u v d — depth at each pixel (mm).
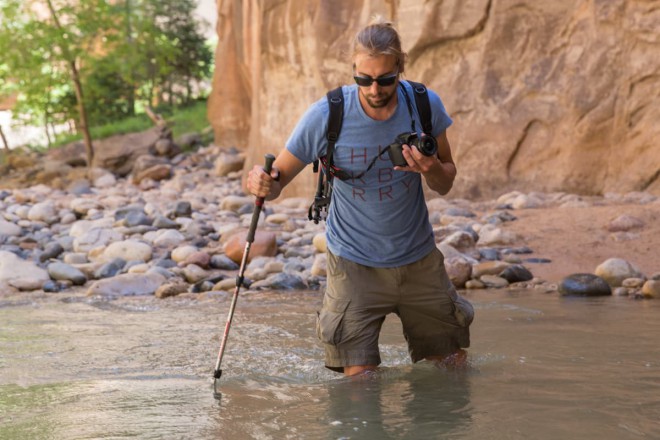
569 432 3182
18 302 7781
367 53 3781
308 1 14094
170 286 8070
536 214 10656
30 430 3443
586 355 4625
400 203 4172
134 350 5258
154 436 3301
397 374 4262
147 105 28594
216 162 20000
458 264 8016
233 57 21609
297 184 14430
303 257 9633
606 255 8633
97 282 8359
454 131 13109
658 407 3518
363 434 3232
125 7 24891
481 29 12844
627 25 11805
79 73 24344
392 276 4254
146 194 17453
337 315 4277
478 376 4172
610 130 12070
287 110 14922
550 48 12492
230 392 4059
